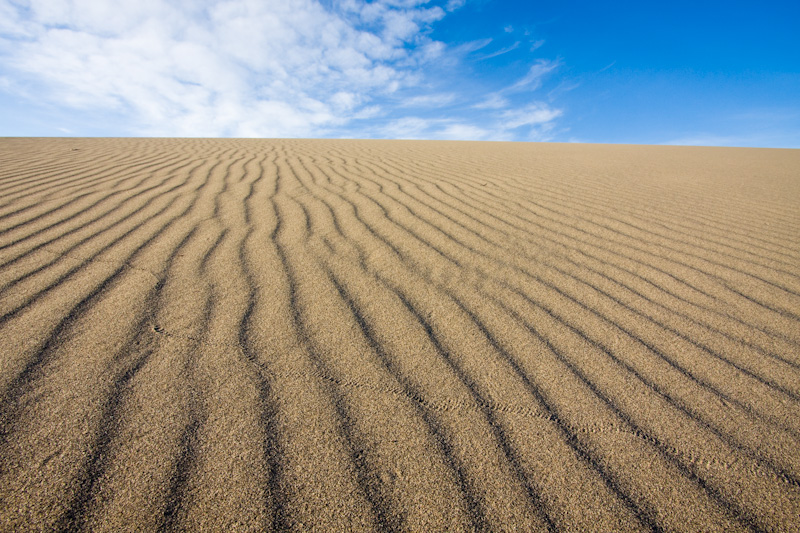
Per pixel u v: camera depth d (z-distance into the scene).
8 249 2.02
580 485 0.88
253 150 6.32
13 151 5.50
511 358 1.32
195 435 0.95
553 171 5.26
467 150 7.74
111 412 1.00
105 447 0.90
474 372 1.24
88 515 0.75
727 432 1.04
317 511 0.79
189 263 1.93
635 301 1.78
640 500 0.85
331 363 1.25
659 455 0.96
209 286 1.71
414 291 1.77
